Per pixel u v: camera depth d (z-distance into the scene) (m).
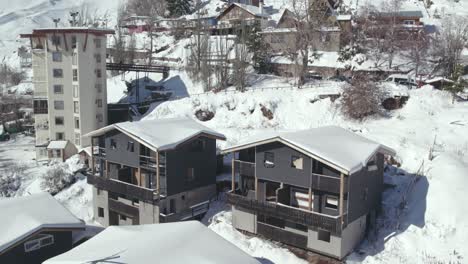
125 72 70.62
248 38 61.41
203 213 33.50
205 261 17.67
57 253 24.94
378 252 27.00
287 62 59.62
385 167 34.53
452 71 52.12
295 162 27.50
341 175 25.00
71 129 52.28
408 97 44.50
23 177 43.62
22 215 24.67
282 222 29.48
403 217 29.36
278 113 48.62
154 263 17.27
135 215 32.53
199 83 60.88
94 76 52.03
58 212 26.09
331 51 60.91
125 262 17.31
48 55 50.94
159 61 74.38
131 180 34.50
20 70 92.88
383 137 38.06
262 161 28.78
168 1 101.31
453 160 32.53
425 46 57.44
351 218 26.44
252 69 61.78
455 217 27.42
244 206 29.36
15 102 70.69
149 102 58.69
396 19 66.62
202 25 71.56
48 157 51.19
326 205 27.38
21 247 23.36
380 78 52.28
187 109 52.38
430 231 27.39
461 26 65.81
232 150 29.89
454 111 41.75
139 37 84.00
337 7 74.62
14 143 59.94
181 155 32.09
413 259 25.83
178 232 20.33
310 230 27.06
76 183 40.25
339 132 31.33
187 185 32.75
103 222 35.31
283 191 28.20
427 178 31.33
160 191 31.30
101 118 53.41
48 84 51.31
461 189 29.09
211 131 33.88
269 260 27.02
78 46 50.00
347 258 26.52
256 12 77.25
